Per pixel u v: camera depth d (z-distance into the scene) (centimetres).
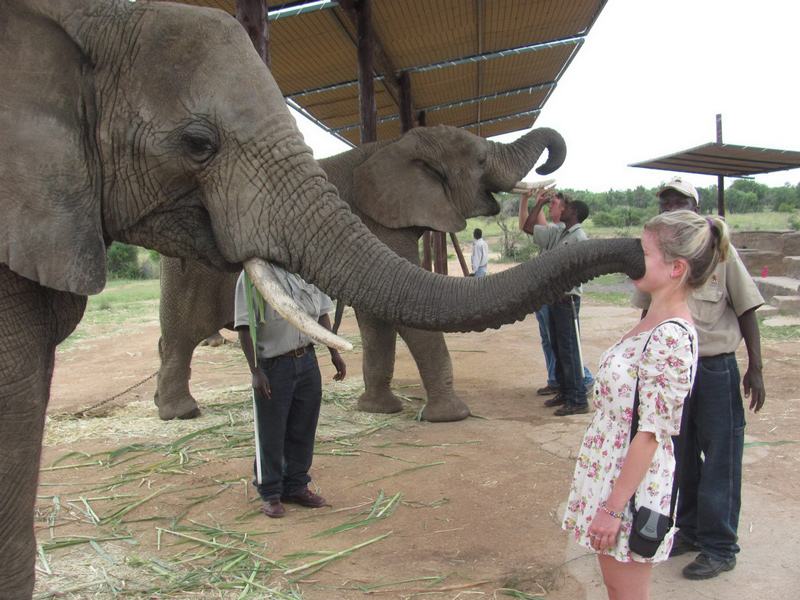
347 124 1850
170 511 514
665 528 278
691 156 1441
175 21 311
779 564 409
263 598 383
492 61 1493
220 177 314
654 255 284
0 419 292
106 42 303
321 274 320
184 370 773
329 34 1099
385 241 768
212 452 647
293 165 318
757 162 1509
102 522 491
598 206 5878
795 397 774
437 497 530
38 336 303
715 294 397
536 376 964
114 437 705
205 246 332
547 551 436
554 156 908
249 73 316
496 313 318
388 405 781
